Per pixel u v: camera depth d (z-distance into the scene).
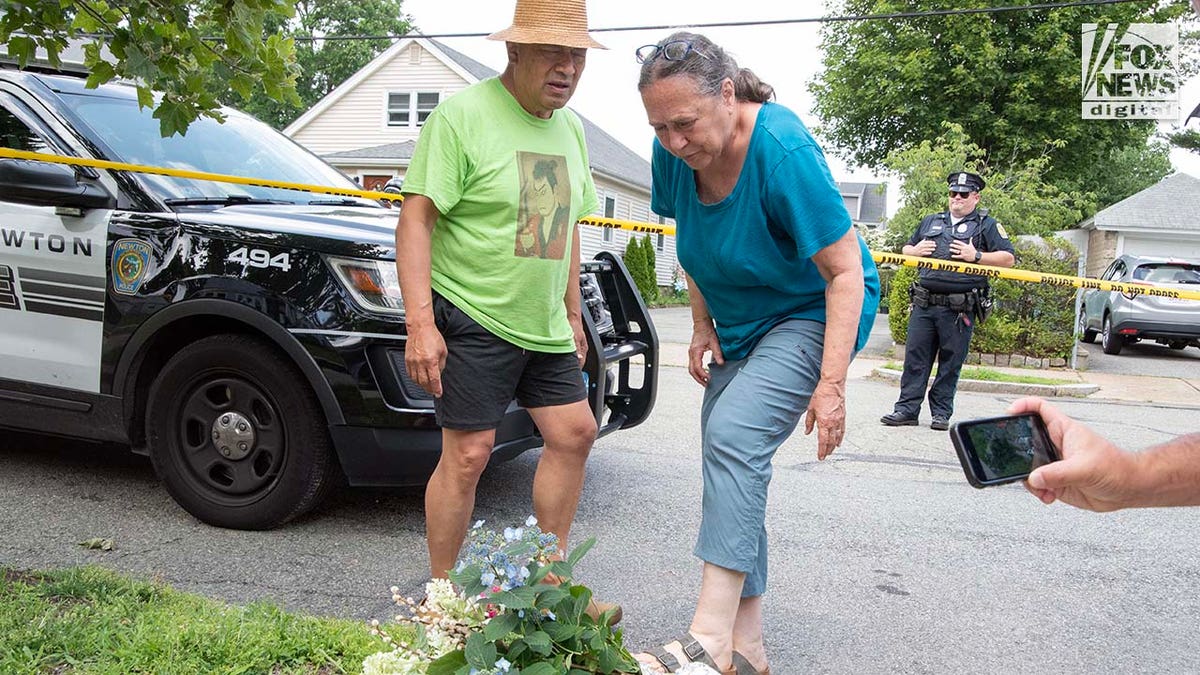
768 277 2.55
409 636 2.70
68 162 4.08
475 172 2.78
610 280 4.50
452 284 2.85
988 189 15.38
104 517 4.01
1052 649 3.15
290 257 3.72
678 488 4.95
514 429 3.90
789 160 2.38
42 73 4.55
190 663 2.47
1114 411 8.73
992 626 3.33
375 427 3.65
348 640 2.66
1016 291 11.86
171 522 3.98
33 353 4.14
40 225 4.09
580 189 3.04
